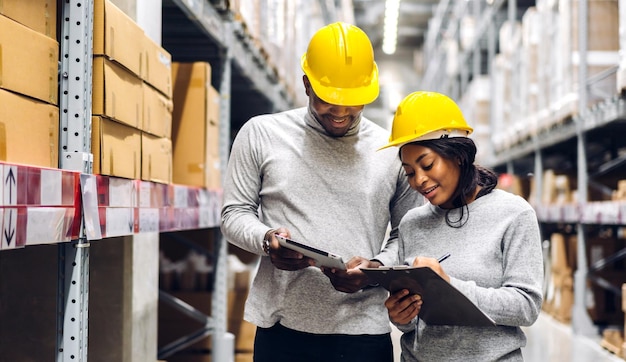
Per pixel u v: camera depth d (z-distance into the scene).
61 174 1.76
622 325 6.06
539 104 6.75
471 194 1.90
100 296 2.79
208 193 3.55
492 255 1.83
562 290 6.63
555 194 7.11
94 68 2.05
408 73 19.00
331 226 2.15
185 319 4.20
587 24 5.61
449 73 13.53
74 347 1.89
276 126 2.23
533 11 7.33
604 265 6.12
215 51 4.14
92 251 2.80
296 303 2.16
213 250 4.15
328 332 2.15
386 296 2.23
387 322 2.22
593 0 5.59
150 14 3.01
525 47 7.52
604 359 4.95
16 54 1.67
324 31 2.13
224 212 2.25
